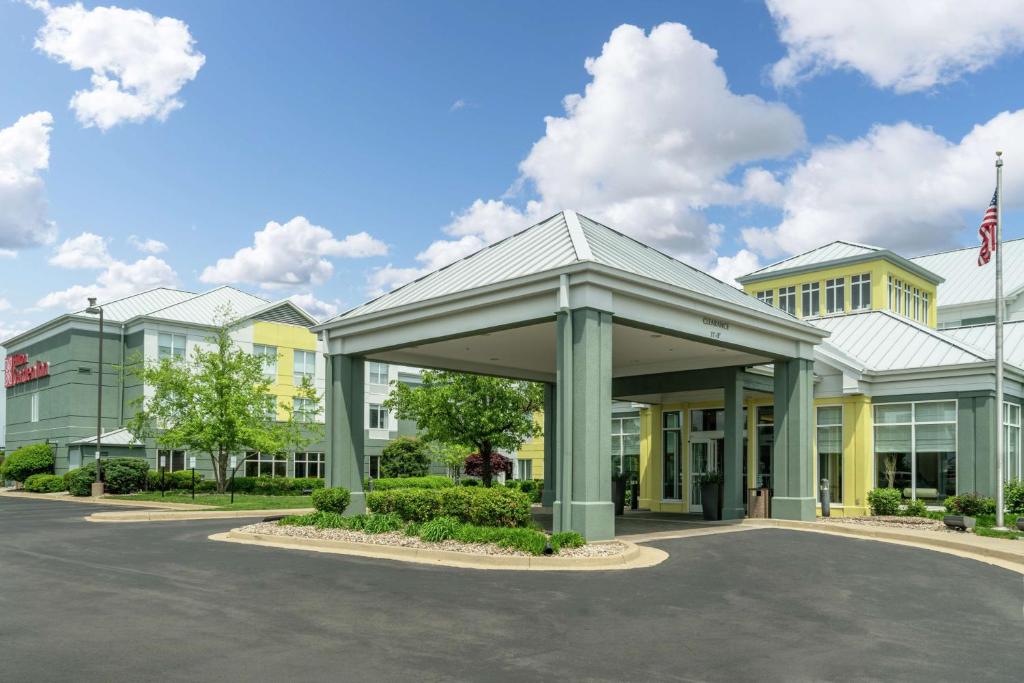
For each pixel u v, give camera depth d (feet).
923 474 84.79
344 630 30.53
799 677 25.13
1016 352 99.35
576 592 38.29
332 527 61.11
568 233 64.95
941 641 30.22
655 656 27.37
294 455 172.96
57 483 142.31
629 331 65.77
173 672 24.98
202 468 158.81
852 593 39.42
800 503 73.15
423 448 183.01
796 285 125.49
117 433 150.82
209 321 160.76
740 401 81.05
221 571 44.27
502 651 27.73
